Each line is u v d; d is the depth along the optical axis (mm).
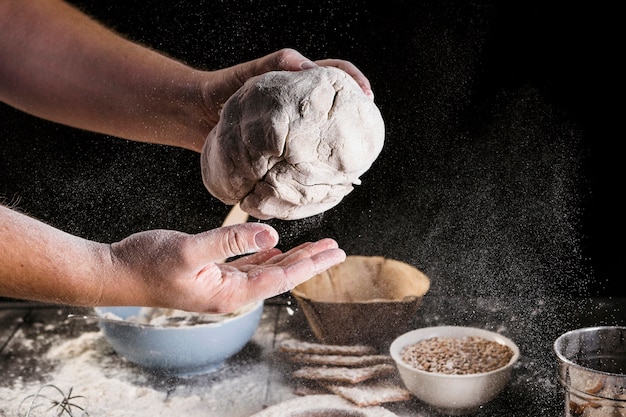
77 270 996
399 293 1603
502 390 1389
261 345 1613
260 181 1047
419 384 1332
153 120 1243
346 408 1303
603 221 1863
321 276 1647
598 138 1883
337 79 1042
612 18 1817
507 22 1861
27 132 2020
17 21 1277
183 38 1942
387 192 1975
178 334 1438
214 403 1420
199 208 2047
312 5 1876
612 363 1343
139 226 2047
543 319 1625
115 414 1386
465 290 1749
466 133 1948
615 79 1856
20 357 1586
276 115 1005
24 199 2053
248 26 1912
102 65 1250
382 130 1062
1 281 990
